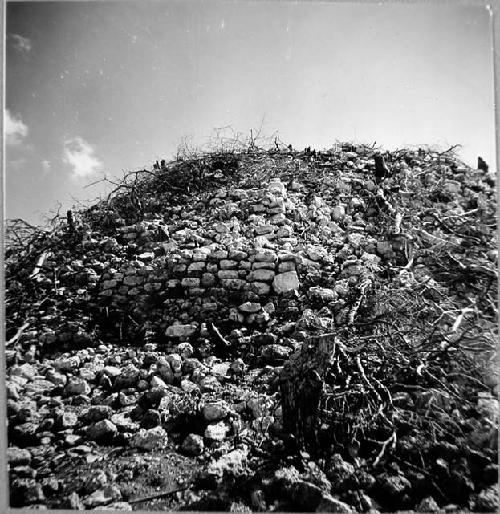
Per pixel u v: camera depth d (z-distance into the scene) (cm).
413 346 263
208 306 372
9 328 356
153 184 538
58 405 267
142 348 347
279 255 389
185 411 254
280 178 564
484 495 194
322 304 356
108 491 203
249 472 208
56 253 442
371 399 236
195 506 195
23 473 215
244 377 293
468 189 440
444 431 214
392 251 401
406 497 192
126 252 452
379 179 519
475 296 304
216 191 540
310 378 227
